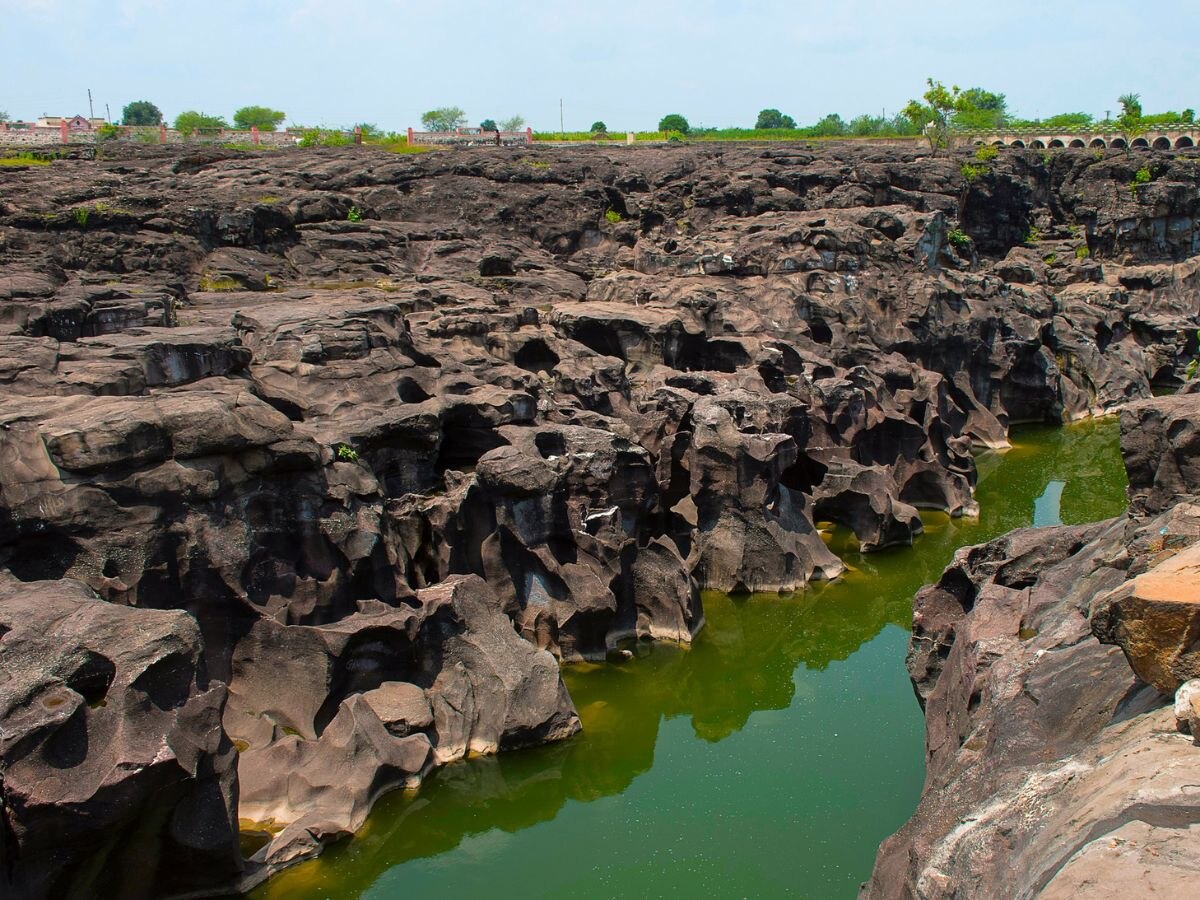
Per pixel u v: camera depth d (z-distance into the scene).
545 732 29.73
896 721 33.00
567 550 35.66
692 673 36.22
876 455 52.00
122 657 20.67
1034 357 69.94
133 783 19.55
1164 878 10.69
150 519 26.83
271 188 75.62
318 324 40.22
